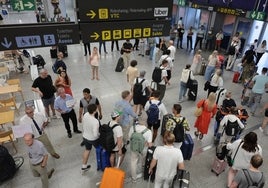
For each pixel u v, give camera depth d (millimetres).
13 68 9797
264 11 9891
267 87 7141
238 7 10969
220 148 4855
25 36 3033
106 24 3359
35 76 8547
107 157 4617
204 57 12953
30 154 3943
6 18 11328
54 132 6133
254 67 9266
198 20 17922
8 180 4668
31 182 4637
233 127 4875
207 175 4949
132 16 3461
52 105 6391
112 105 7422
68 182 4637
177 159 3500
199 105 5648
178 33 13953
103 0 3199
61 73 6375
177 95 8344
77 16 3178
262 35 11695
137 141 4098
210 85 7129
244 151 3891
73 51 12609
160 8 3605
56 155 5168
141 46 12211
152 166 3730
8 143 5660
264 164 5340
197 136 6129
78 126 6352
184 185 3605
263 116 7328
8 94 7840
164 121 5547
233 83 9609
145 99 6266
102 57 11883
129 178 4750
